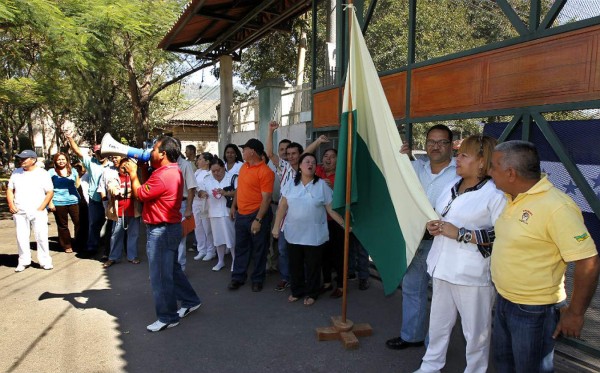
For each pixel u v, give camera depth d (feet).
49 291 16.25
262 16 29.58
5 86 42.01
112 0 29.55
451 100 13.03
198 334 12.38
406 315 11.33
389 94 15.67
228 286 16.40
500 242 7.21
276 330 12.62
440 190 10.48
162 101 69.56
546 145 10.84
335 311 14.03
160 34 35.58
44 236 19.13
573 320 6.42
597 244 9.99
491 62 11.72
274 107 29.48
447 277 8.84
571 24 9.78
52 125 86.02
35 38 29.43
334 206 11.44
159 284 12.42
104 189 20.45
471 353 8.86
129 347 11.58
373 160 11.25
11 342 11.89
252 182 15.70
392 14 28.58
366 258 16.02
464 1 26.78
